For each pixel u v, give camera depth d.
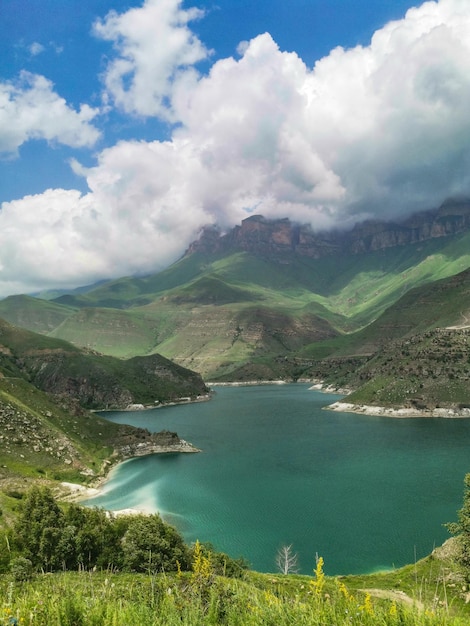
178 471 127.81
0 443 113.81
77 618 11.98
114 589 17.02
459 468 117.88
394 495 98.56
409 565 60.88
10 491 93.75
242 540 78.38
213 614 13.01
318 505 94.50
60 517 53.34
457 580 48.44
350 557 70.38
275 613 12.37
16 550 47.59
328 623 11.80
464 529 50.12
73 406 165.12
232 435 179.25
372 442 155.25
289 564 68.50
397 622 11.94
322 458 135.12
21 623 11.23
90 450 139.38
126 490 110.25
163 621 12.32
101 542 50.78
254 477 118.25
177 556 51.12
